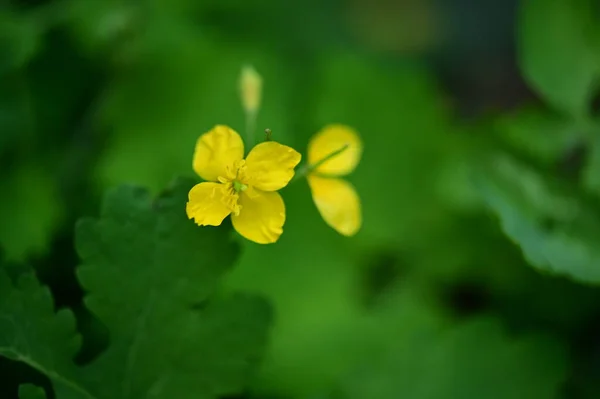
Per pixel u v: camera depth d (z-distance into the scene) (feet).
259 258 1.25
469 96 1.65
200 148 0.91
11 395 0.99
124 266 0.95
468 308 1.31
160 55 1.29
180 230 0.96
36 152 1.24
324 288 1.26
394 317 1.25
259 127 1.27
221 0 1.41
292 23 1.50
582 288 1.25
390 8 1.64
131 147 1.26
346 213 0.97
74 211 1.23
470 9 1.72
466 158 1.30
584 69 1.12
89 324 1.14
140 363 0.96
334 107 1.36
